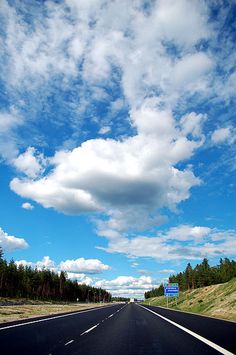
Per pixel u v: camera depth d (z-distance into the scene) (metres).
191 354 11.05
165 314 41.47
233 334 16.83
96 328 21.33
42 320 27.42
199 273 139.75
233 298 50.97
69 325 23.08
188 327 21.75
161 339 15.54
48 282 155.38
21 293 133.38
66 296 179.88
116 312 48.25
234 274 135.75
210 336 16.19
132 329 20.88
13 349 11.96
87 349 12.22
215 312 44.72
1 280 118.50
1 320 26.22
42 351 11.57
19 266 141.88
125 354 11.20
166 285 86.12
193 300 83.50
